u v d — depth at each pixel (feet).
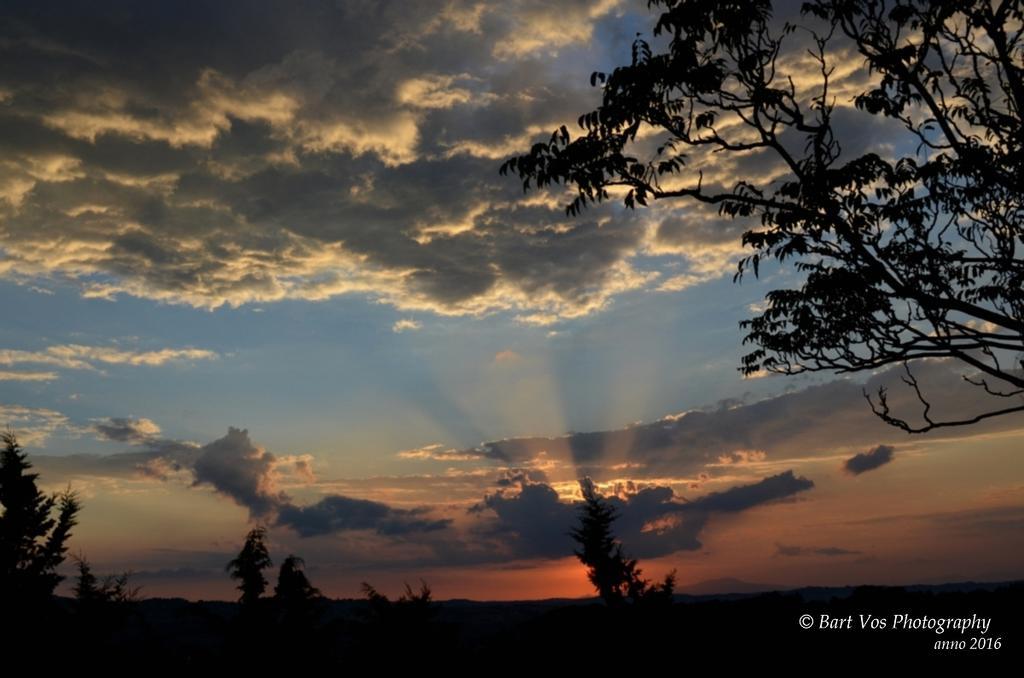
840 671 69.67
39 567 53.52
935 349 42.63
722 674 74.43
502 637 94.68
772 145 40.98
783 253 42.98
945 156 44.16
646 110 39.99
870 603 85.81
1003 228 45.93
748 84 40.47
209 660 57.88
